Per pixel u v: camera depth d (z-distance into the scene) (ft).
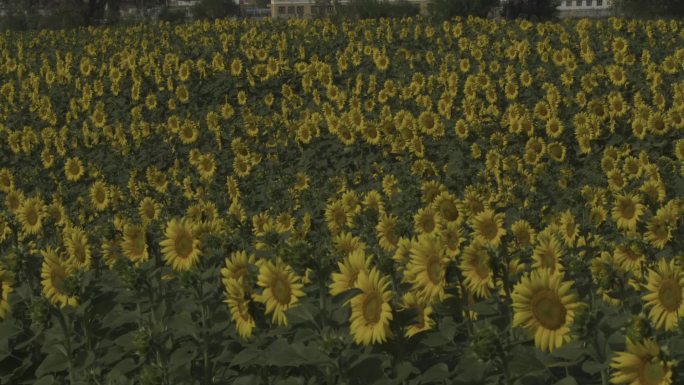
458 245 19.80
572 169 46.98
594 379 15.62
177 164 58.39
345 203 33.88
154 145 65.98
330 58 88.99
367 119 65.72
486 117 60.59
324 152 57.67
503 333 14.75
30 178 57.21
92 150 67.36
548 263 17.84
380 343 14.24
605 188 39.11
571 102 60.23
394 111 67.77
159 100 79.30
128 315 18.85
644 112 53.78
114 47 103.86
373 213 27.45
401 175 47.65
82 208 46.01
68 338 18.07
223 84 78.89
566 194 36.40
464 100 63.52
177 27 114.21
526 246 20.80
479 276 15.70
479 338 13.17
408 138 53.98
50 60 103.35
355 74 81.61
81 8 220.43
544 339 13.38
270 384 17.46
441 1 183.42
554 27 93.15
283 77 81.30
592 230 27.81
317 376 16.72
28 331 20.33
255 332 17.49
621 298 16.92
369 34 94.63
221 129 66.39
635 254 20.42
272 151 59.67
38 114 80.12
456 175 45.73
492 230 20.80
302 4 416.46
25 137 67.82
